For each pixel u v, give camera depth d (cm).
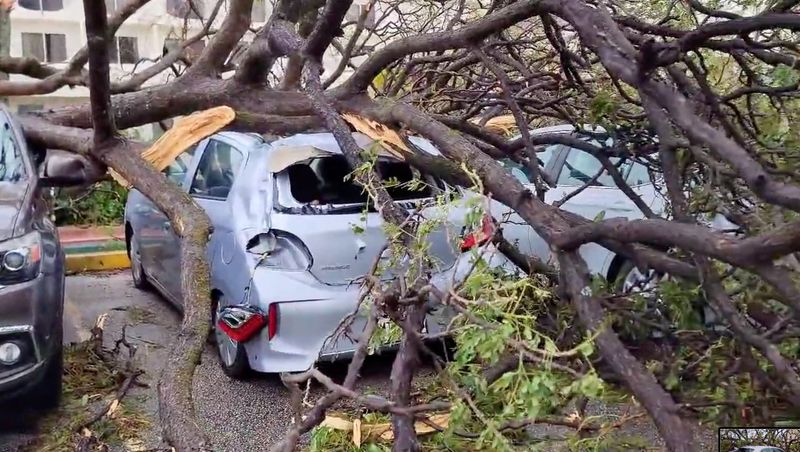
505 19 382
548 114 535
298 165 517
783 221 284
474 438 260
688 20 488
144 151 497
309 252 478
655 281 332
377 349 301
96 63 432
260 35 535
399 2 687
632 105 485
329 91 484
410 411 230
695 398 267
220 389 509
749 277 272
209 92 550
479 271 240
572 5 300
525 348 215
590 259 569
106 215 966
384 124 444
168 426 259
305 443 425
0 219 420
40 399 440
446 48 423
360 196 516
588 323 256
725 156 220
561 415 273
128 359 542
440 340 288
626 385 234
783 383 249
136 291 742
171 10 1088
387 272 355
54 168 488
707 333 287
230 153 569
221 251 520
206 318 314
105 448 402
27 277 410
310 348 475
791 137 373
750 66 471
